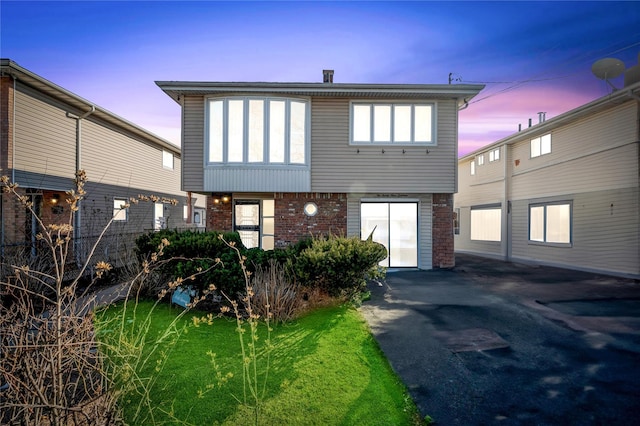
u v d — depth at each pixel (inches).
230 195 487.2
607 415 130.2
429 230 476.4
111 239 404.5
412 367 169.5
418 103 461.4
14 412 100.7
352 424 119.0
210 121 450.6
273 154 449.7
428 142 461.4
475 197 753.0
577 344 199.0
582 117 485.1
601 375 161.6
